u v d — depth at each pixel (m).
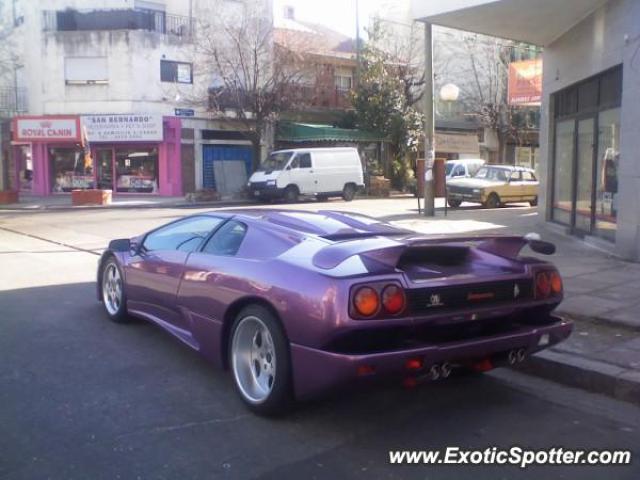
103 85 28.48
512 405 4.73
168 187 29.03
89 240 13.62
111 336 6.25
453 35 36.25
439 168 17.95
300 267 4.18
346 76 35.41
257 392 4.43
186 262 5.30
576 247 11.71
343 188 27.14
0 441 3.97
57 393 4.77
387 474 3.64
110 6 28.77
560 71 13.90
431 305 4.02
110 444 3.95
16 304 7.59
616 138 11.16
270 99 28.12
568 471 3.73
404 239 4.43
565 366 5.23
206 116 29.69
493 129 36.53
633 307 6.99
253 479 3.55
